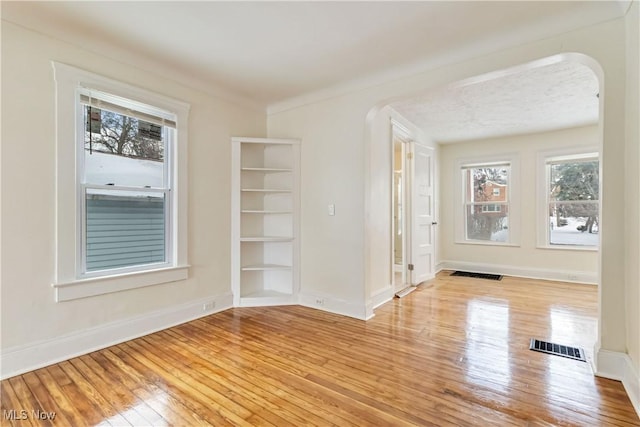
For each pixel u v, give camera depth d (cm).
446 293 421
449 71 269
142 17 216
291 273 381
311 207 367
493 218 554
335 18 218
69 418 166
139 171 283
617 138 201
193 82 318
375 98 314
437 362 229
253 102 380
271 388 195
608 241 204
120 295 264
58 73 228
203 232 330
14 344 210
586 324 303
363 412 172
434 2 200
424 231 492
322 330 291
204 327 298
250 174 385
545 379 205
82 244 246
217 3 201
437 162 576
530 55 230
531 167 512
